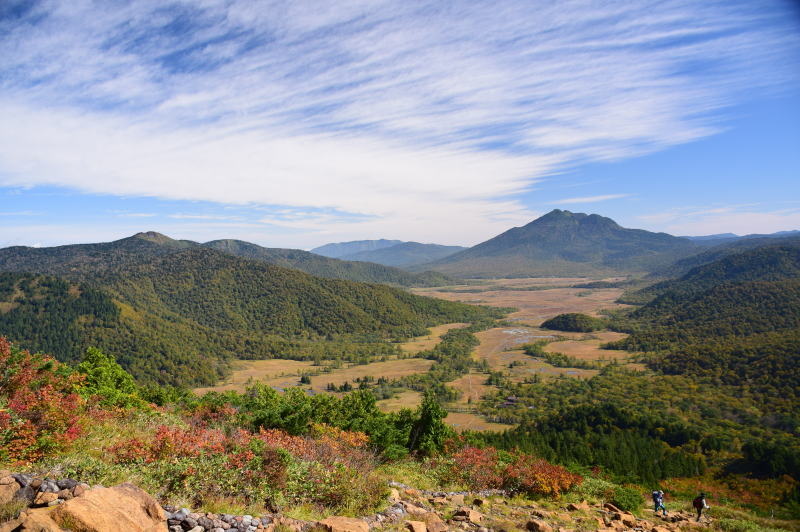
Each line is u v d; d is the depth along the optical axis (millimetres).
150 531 7340
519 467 20094
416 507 12320
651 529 14867
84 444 11234
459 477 19281
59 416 11117
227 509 9188
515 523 12336
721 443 72562
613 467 52031
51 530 6238
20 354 12750
